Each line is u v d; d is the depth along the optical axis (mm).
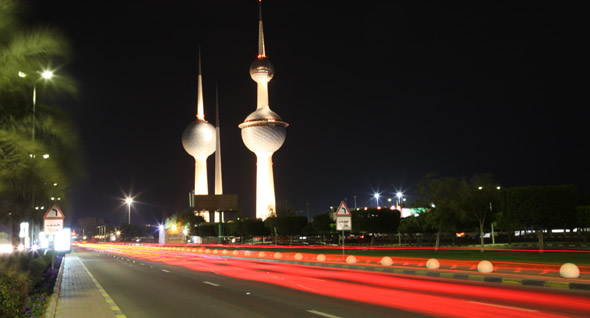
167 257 51094
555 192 40500
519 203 41250
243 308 13250
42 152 10875
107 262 41688
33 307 13469
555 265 25734
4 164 10398
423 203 48438
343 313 11906
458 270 23719
